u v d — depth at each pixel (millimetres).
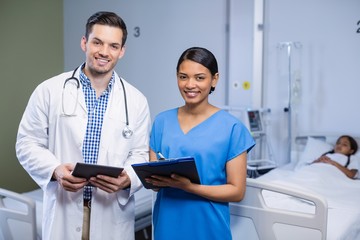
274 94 3086
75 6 3773
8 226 1798
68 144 1340
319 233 1475
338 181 2311
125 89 1437
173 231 1263
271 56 3078
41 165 1301
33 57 3525
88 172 1183
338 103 2875
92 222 1349
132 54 3600
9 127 3297
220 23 3158
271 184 1535
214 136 1236
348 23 2785
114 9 3635
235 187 1214
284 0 2990
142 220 2398
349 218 1788
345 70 2828
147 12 3475
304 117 3000
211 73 1244
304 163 2688
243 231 1628
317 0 2875
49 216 1358
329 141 2854
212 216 1237
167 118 1341
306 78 2967
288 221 1518
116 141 1374
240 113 3088
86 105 1359
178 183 1173
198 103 1267
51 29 3717
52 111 1344
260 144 3064
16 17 3330
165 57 3420
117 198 1378
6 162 3283
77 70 1420
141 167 1153
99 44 1262
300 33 2957
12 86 3314
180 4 3312
